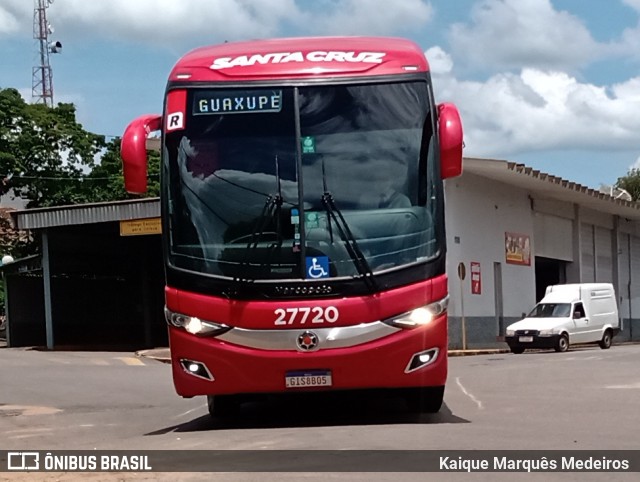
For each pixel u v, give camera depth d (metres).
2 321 44.59
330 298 9.24
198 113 9.76
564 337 31.44
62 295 35.69
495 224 35.91
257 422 10.77
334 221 9.41
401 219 9.46
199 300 9.41
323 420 10.63
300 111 9.66
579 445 8.19
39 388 17.22
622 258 49.72
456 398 12.92
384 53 9.95
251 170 9.57
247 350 9.28
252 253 9.38
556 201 41.75
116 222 29.94
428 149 9.65
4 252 47.53
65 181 47.62
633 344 43.69
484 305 34.69
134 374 20.33
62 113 48.81
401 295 9.30
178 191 9.65
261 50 10.06
